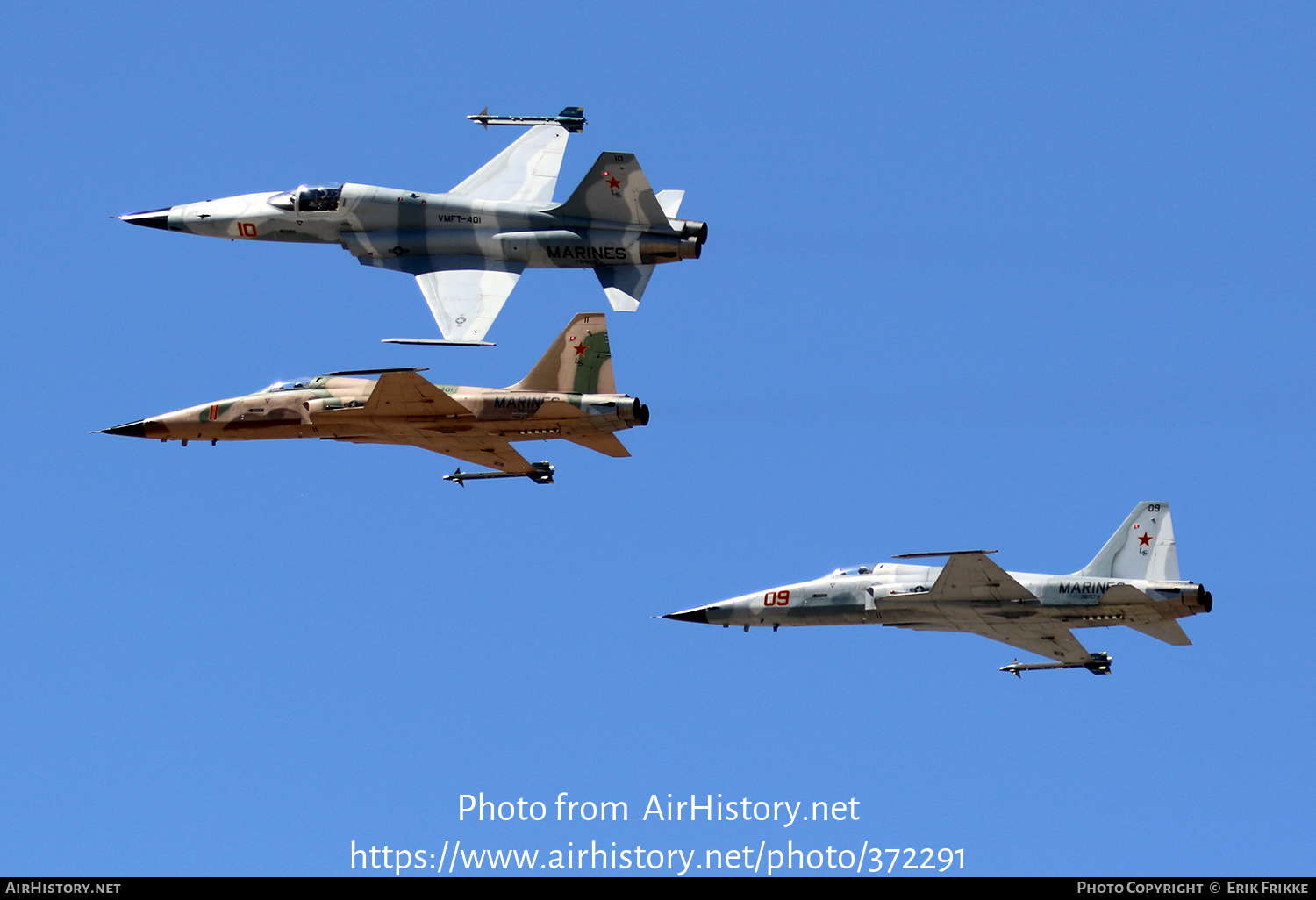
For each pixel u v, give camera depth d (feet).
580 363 488.02
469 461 526.16
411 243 535.60
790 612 546.67
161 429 513.86
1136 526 520.83
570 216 524.93
